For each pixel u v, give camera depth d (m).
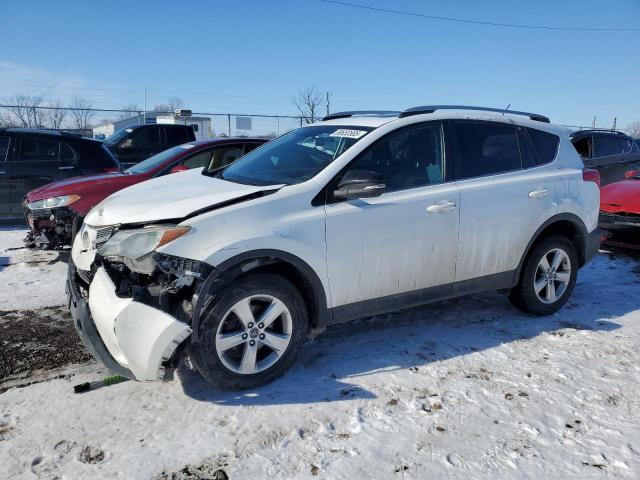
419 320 4.50
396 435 2.85
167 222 3.18
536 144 4.59
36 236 6.17
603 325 4.44
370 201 3.62
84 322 3.11
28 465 2.58
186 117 22.53
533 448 2.75
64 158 8.55
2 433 2.84
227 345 3.17
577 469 2.59
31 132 8.49
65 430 2.88
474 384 3.40
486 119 4.36
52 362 3.71
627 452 2.72
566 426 2.96
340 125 4.19
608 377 3.52
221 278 3.12
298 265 3.34
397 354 3.82
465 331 4.27
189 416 3.02
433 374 3.53
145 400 3.19
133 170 6.88
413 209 3.76
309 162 3.79
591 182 4.80
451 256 3.98
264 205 3.29
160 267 3.03
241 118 22.67
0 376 3.50
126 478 2.50
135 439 2.80
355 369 3.59
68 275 3.71
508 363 3.71
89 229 3.61
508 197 4.20
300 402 3.17
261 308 3.36
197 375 3.51
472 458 2.67
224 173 4.33
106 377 3.47
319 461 2.63
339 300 3.58
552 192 4.48
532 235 4.37
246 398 3.21
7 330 4.26
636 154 11.88
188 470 2.56
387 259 3.69
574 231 4.76
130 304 2.94
